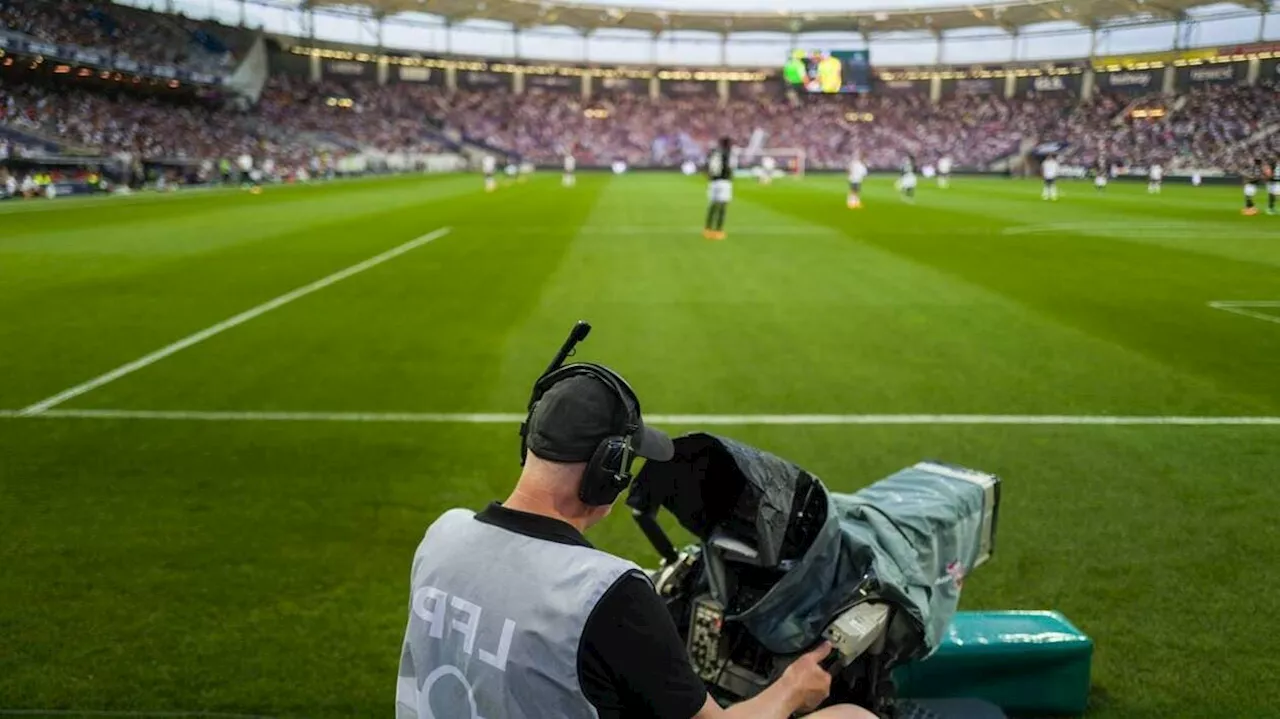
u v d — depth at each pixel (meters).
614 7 69.44
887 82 75.00
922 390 7.47
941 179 45.44
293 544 4.65
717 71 76.44
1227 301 11.58
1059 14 64.69
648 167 69.25
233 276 13.67
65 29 43.56
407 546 4.64
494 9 68.19
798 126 73.88
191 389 7.54
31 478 5.54
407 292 12.22
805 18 70.88
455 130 69.75
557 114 74.00
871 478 5.58
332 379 7.85
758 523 2.17
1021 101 70.19
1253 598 4.07
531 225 22.17
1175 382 7.69
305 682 3.43
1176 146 57.47
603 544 4.64
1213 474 5.59
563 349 1.84
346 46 66.94
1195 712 3.28
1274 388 7.50
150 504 5.16
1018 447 6.10
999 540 4.66
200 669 3.51
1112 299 11.67
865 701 2.44
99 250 16.86
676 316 10.54
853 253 16.53
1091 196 37.38
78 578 4.26
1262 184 47.72
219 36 56.38
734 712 1.85
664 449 1.80
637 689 1.51
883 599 2.36
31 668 3.50
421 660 1.67
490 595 1.59
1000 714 3.21
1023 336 9.47
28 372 8.06
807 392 7.42
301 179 48.72
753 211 27.12
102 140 40.53
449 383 7.72
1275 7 56.97
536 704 1.51
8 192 30.53
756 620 2.28
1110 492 5.31
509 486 5.46
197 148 46.62
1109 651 3.66
